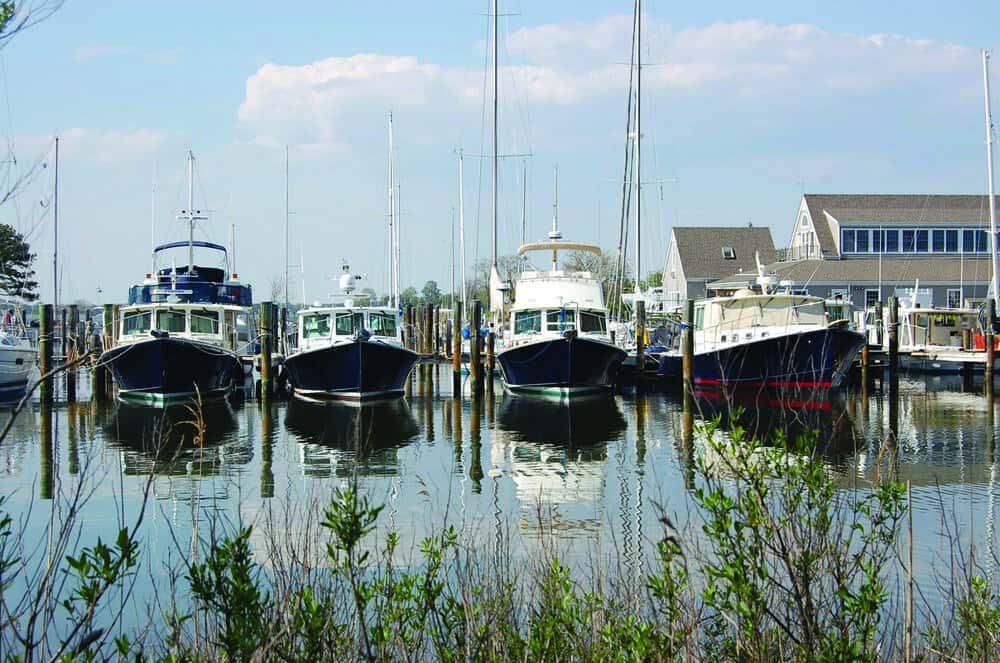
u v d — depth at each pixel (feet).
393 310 94.94
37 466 54.29
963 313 123.03
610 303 145.07
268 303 87.30
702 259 208.44
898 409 81.46
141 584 30.07
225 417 77.97
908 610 20.34
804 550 17.38
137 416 77.97
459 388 92.68
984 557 32.58
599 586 22.35
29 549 34.45
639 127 110.63
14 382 87.56
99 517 40.22
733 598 21.71
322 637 18.38
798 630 18.61
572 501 44.24
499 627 20.43
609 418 76.84
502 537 33.60
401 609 20.39
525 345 90.43
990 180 118.62
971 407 83.20
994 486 46.26
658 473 51.62
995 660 20.25
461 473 52.31
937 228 180.75
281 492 46.62
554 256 104.78
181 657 18.47
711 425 18.28
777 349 84.89
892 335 96.68
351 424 73.82
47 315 84.94
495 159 113.50
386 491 46.98
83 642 15.31
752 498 17.54
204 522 38.88
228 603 17.42
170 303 90.79
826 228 185.47
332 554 17.42
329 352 86.28
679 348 105.91
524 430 69.92
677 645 19.22
